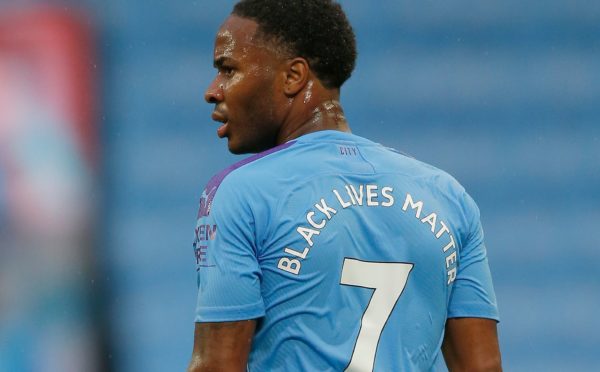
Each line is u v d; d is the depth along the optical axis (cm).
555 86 4003
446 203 1001
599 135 3962
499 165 3938
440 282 980
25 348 3428
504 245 3841
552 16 4075
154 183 3847
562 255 3809
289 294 931
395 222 960
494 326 1023
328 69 1014
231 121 1007
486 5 4081
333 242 936
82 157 3728
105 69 3862
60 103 3753
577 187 3903
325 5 1012
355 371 927
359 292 941
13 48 3744
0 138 3622
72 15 3828
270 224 931
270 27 995
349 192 955
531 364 3662
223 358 924
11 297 3462
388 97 4006
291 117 1009
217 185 956
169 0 4044
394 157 1006
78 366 3478
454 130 3978
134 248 3741
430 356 977
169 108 3950
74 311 3516
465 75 4025
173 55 4012
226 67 1005
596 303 3756
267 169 952
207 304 933
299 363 933
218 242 934
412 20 4084
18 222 3553
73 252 3597
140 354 3572
